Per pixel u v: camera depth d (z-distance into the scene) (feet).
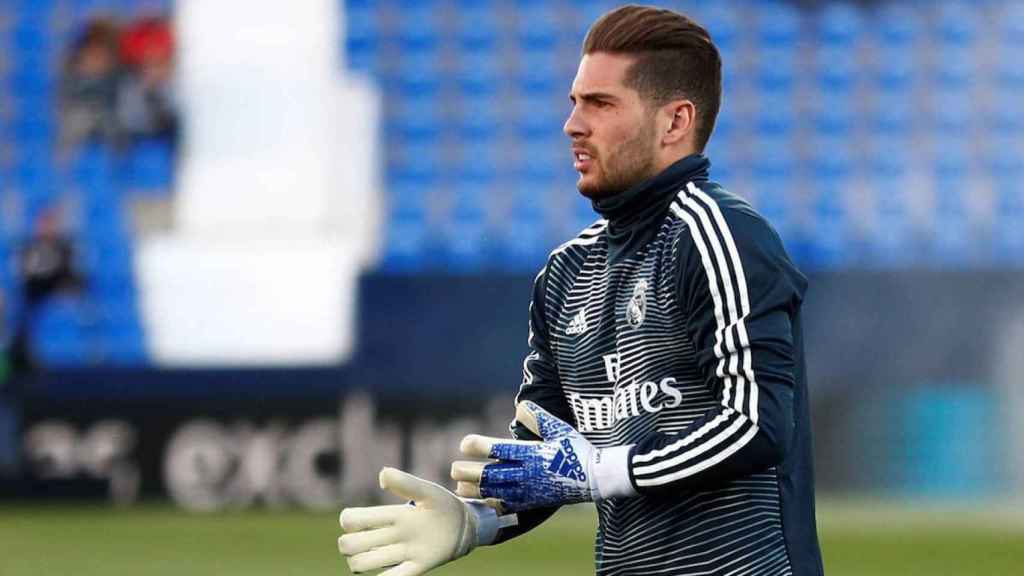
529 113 206.39
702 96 34.24
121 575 106.93
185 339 188.96
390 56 209.67
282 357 186.91
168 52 208.64
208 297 190.90
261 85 207.10
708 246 31.96
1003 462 169.27
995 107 203.92
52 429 169.68
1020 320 170.71
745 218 32.27
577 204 199.93
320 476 167.94
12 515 157.28
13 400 170.81
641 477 32.07
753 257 31.78
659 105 33.73
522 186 201.67
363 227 197.67
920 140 201.98
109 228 197.67
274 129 205.16
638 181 33.91
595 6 212.64
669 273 32.71
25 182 202.59
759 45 207.72
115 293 191.72
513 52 210.18
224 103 206.49
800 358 33.65
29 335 186.19
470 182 201.87
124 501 168.96
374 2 212.02
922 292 171.94
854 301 172.86
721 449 31.32
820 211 197.47
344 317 188.96
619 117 33.65
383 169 202.69
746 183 199.93
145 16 210.18
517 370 176.35
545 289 36.65
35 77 208.23
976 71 206.08
